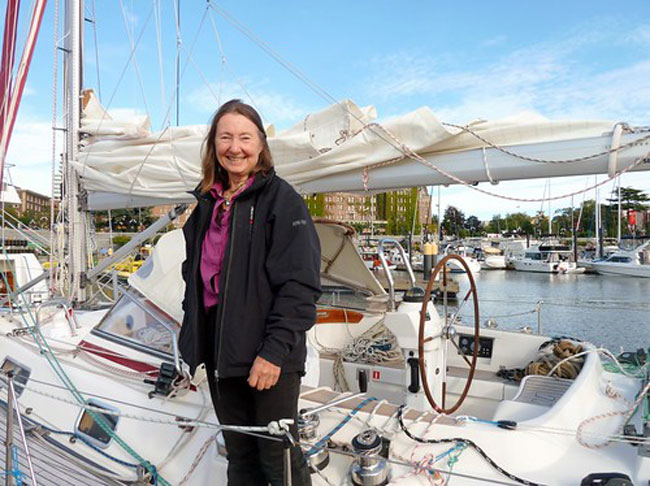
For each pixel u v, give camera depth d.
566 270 31.81
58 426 2.42
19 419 1.88
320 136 2.73
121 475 2.09
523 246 45.31
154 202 3.50
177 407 2.14
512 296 21.91
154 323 2.58
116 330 2.71
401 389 2.93
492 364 3.24
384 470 1.68
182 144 3.08
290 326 1.23
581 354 2.69
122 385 2.36
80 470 2.14
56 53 3.91
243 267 1.34
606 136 1.97
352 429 1.88
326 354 3.41
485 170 2.19
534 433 1.85
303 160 2.62
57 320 3.19
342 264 3.50
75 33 3.99
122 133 3.55
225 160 1.42
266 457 1.39
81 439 2.31
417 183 2.41
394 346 3.24
